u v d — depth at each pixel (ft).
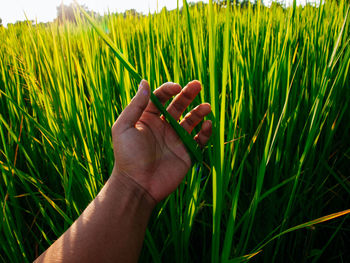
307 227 1.24
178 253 1.10
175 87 1.01
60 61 1.35
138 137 0.94
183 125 1.10
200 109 1.08
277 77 1.30
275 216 1.37
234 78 1.26
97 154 1.35
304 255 1.29
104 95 1.28
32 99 1.52
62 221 1.42
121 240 0.87
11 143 1.49
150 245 1.03
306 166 1.30
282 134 1.22
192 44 0.97
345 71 1.37
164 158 1.02
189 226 1.08
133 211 0.92
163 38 2.12
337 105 1.44
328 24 2.02
